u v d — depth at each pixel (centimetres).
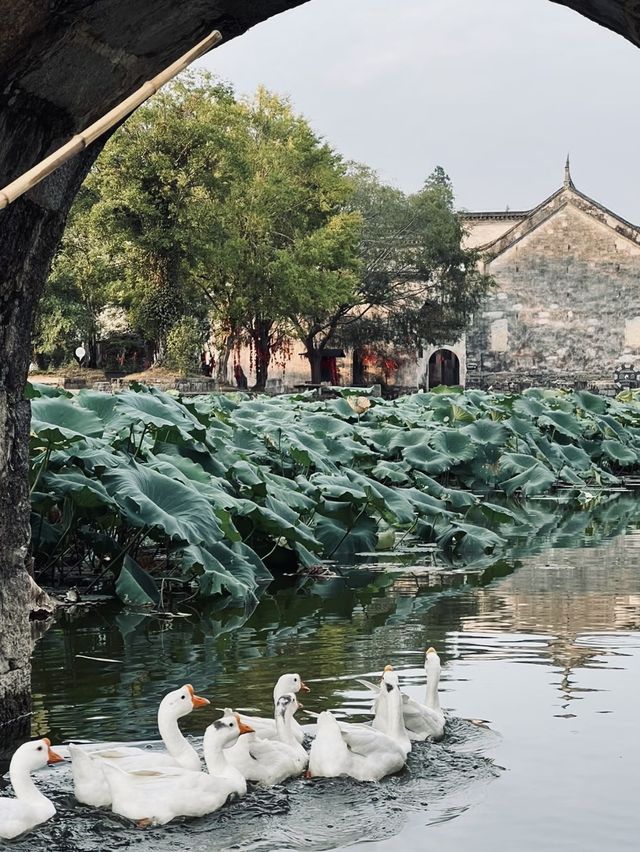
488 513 1521
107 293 4781
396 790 576
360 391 2620
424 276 5831
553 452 2353
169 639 916
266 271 4869
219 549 1105
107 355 5509
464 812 546
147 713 703
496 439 2048
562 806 554
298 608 1048
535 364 6325
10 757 626
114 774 546
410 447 1753
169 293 4625
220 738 578
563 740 652
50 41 553
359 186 5872
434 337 5912
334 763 592
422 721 656
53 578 1146
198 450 1291
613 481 2383
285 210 5019
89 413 1141
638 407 3347
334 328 5781
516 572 1245
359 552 1395
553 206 6300
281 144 5247
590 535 1558
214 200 4675
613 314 6262
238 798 564
